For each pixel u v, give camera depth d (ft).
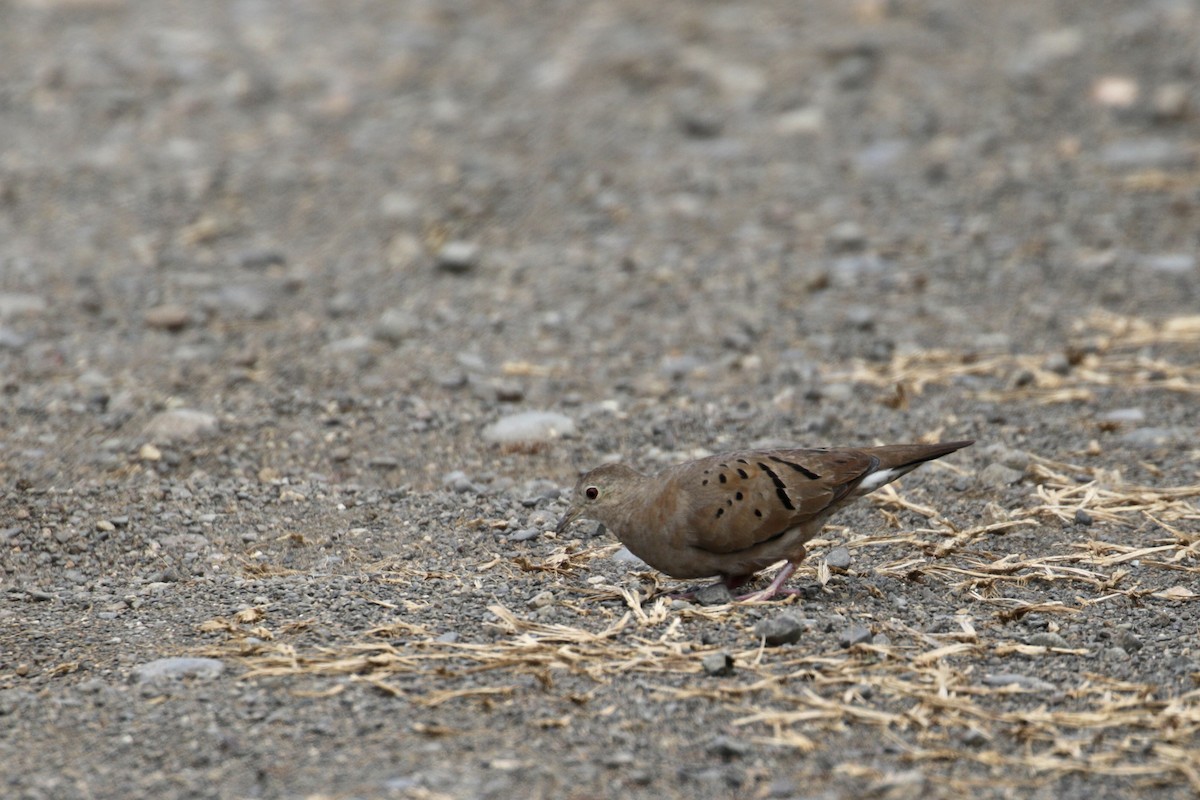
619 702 29.22
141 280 61.16
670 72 87.45
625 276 61.82
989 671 30.86
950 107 80.18
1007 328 55.47
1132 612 34.14
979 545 38.47
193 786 26.32
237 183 73.46
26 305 57.67
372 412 47.83
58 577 37.29
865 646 31.19
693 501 33.71
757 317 56.90
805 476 33.99
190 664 30.86
